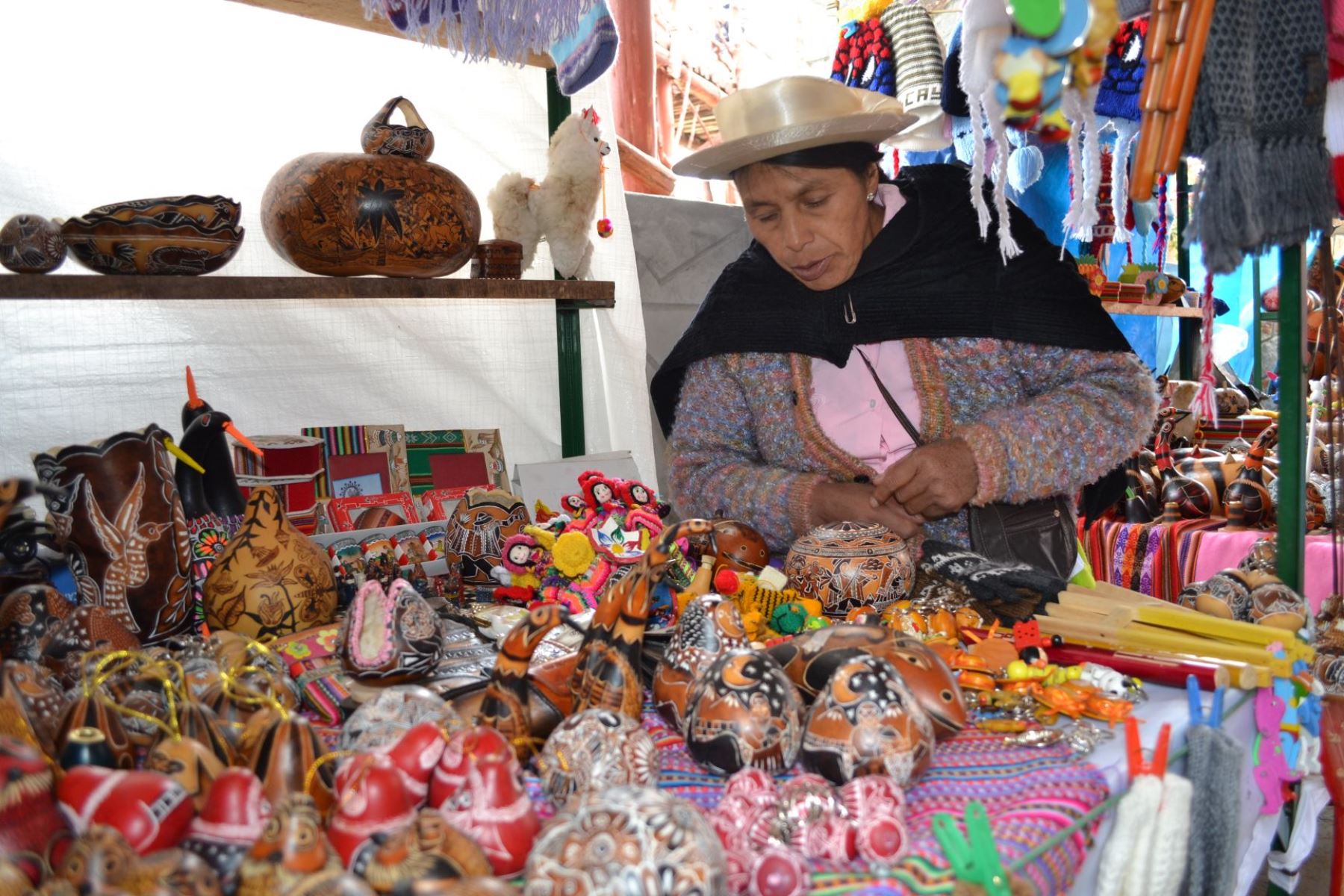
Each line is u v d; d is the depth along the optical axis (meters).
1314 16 1.34
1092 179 1.31
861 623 1.32
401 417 2.40
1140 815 1.10
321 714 1.27
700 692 1.12
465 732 0.95
